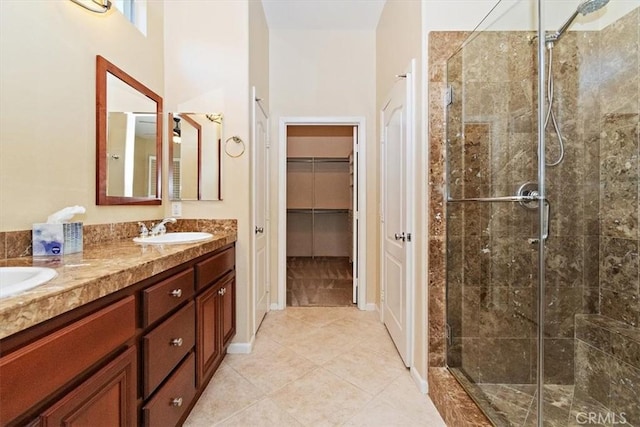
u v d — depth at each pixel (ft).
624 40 5.48
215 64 7.04
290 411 4.99
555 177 5.84
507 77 5.54
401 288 6.70
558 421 4.72
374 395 5.44
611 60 5.65
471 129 5.55
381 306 8.84
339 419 4.82
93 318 2.61
